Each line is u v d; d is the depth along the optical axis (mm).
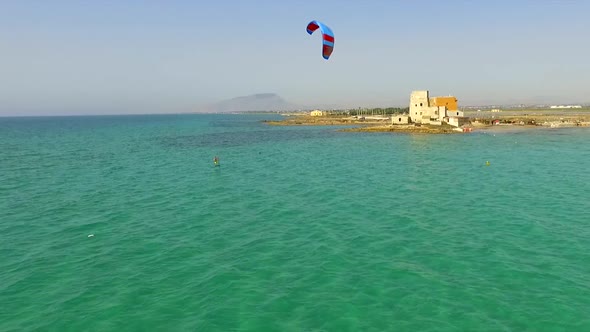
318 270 19188
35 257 21531
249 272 19109
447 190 37062
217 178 46312
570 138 91938
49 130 177000
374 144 88000
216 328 14391
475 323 14406
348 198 34406
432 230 24922
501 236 23469
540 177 42781
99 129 182000
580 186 37375
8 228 26938
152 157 68875
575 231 24078
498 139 92938
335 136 115438
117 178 47031
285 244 22938
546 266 19078
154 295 16969
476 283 17453
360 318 14883
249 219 28297
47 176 48938
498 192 35625
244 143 97438
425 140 95000
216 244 23141
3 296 17125
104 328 14586
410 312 15227
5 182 44875
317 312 15352
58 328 14680
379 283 17656
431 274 18453
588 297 16031
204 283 17984
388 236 23969
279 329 14258
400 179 43531
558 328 13984
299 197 35219
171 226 26844
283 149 81438
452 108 144750
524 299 16000
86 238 24594
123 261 20766
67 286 17984
